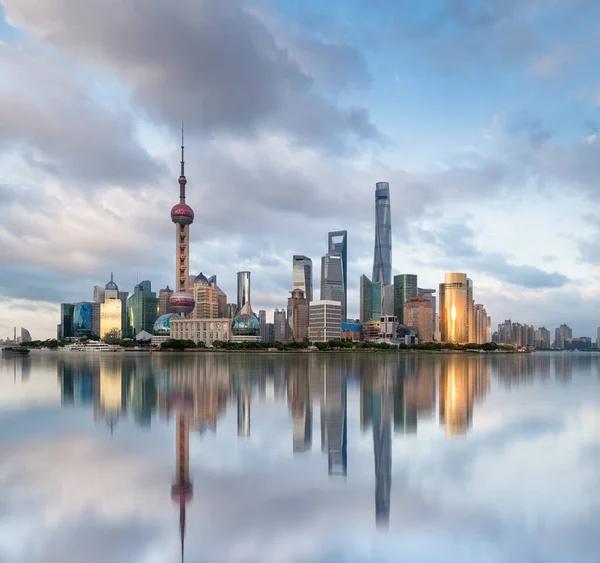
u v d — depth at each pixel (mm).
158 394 102188
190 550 28922
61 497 37344
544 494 38219
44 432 61406
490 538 30609
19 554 28453
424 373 171750
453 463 46844
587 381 142375
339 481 41156
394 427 64812
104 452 50844
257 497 37344
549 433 61062
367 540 30250
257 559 27922
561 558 28141
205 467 45281
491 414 75938
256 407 82875
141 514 34125
